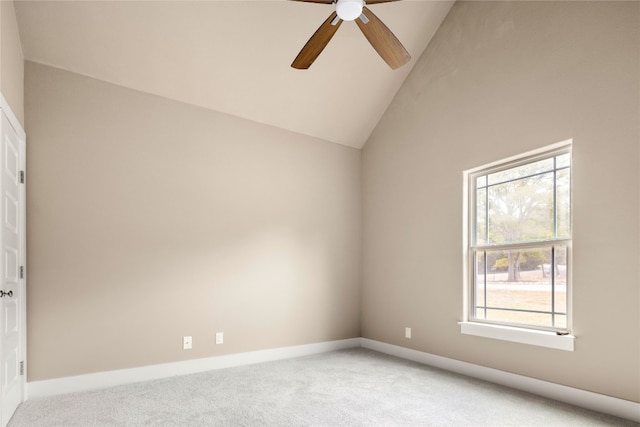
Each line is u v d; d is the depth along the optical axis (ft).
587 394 8.72
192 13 10.08
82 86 10.68
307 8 10.71
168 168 11.76
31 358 9.71
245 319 12.78
